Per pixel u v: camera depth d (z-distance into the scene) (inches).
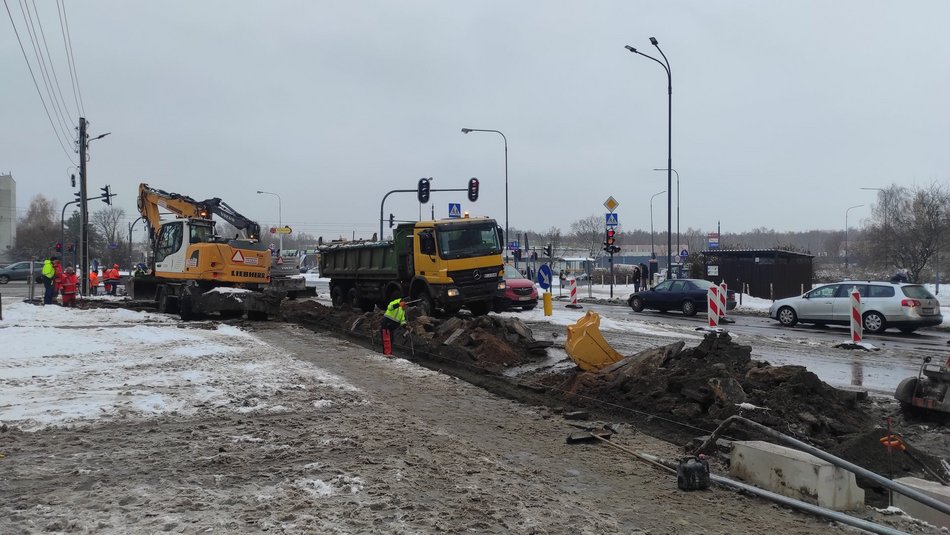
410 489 224.5
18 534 182.1
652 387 372.2
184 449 269.9
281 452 265.4
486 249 762.8
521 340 562.9
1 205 3777.1
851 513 219.9
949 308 1131.3
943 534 203.8
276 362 490.6
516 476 247.1
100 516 195.3
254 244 867.4
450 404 374.9
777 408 316.2
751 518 212.1
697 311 1008.9
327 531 186.5
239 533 183.8
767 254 1451.8
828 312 840.9
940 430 328.8
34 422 310.3
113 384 404.2
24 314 849.5
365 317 707.4
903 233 1798.7
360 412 338.6
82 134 1425.9
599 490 236.4
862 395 379.6
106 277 1562.5
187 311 816.3
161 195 1025.5
